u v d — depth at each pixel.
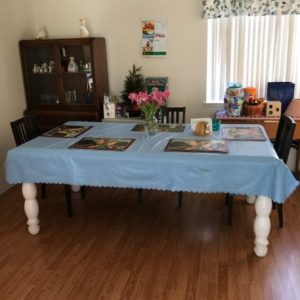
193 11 3.87
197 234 2.78
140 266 2.41
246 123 3.62
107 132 3.02
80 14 4.14
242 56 3.88
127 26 4.07
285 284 2.19
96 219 3.07
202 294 2.12
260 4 3.63
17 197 3.60
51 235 2.83
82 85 4.11
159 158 2.34
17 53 4.00
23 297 2.14
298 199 3.31
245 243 2.64
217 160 2.28
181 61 4.05
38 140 2.82
